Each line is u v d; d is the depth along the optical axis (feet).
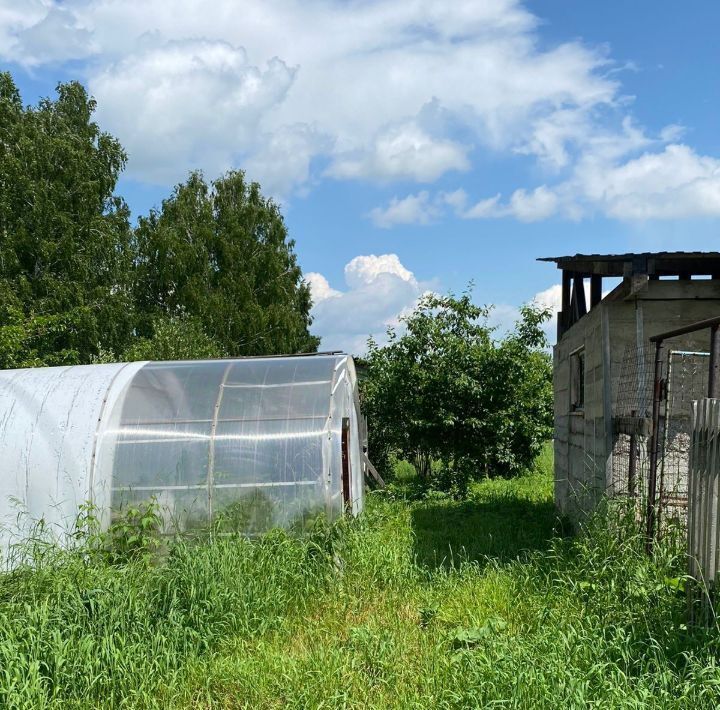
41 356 79.10
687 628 17.81
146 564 25.22
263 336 114.73
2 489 29.81
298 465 29.91
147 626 20.34
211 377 33.17
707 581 17.99
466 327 58.90
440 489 54.34
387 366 58.34
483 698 15.87
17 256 86.33
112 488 29.84
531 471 61.62
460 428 57.57
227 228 122.21
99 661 18.33
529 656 17.19
